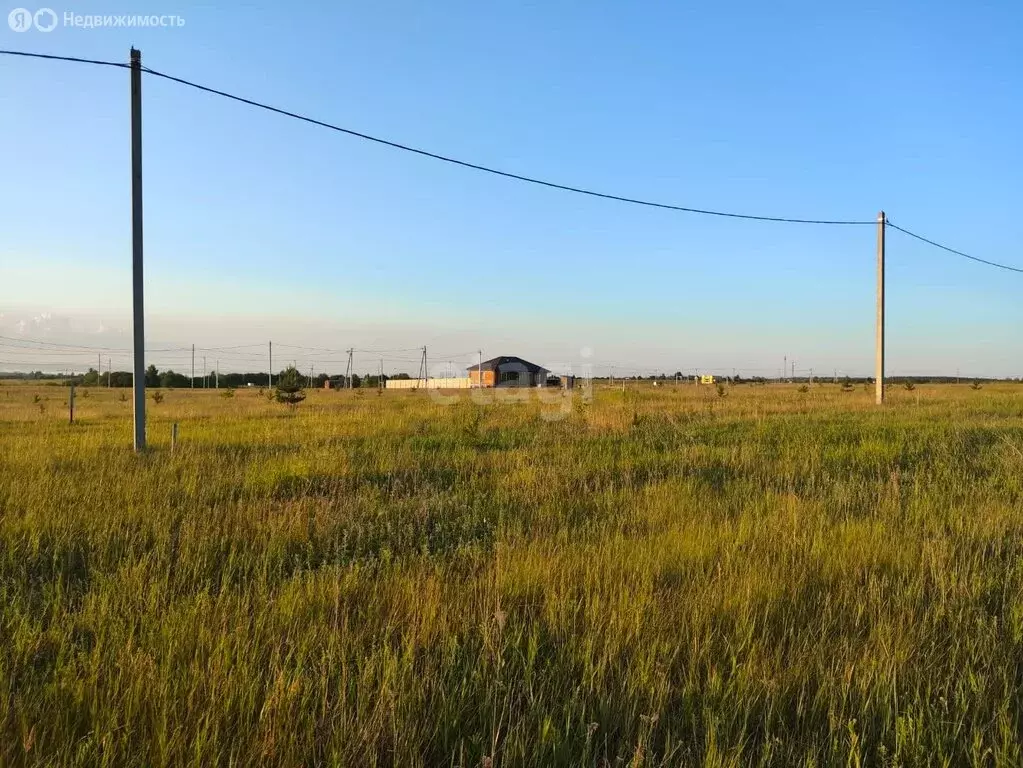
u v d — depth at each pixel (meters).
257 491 8.09
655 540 5.56
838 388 57.34
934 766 2.62
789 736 2.73
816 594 4.35
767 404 26.23
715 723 2.67
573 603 3.96
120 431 15.74
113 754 2.45
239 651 3.23
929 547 5.16
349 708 2.78
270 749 2.49
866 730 2.80
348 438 13.95
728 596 4.08
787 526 6.00
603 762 2.55
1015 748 2.56
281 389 30.33
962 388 51.88
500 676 3.10
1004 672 3.21
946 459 10.93
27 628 3.63
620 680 3.12
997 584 4.66
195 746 2.48
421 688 2.92
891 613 4.02
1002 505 7.22
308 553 5.44
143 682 2.94
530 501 7.67
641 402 24.84
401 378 104.00
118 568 4.82
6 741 2.53
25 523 5.89
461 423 16.64
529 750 2.63
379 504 7.38
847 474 9.76
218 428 16.38
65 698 2.84
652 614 3.83
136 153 11.40
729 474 9.71
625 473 9.31
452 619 3.82
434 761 2.63
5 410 30.52
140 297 11.42
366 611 4.04
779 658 3.32
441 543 5.95
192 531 5.77
